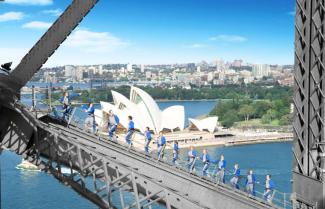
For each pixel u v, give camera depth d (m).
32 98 23.92
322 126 17.05
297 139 18.58
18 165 130.25
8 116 22.92
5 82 21.91
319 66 17.25
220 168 32.09
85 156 22.83
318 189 17.28
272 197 30.20
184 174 26.44
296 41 18.33
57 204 99.12
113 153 25.06
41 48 21.11
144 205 20.95
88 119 29.64
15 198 102.50
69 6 20.50
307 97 17.80
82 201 101.62
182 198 20.41
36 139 22.58
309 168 17.98
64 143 22.88
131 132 29.92
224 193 24.11
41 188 109.81
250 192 31.41
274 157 188.62
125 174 21.16
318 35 17.19
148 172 24.47
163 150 31.42
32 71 21.44
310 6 17.48
